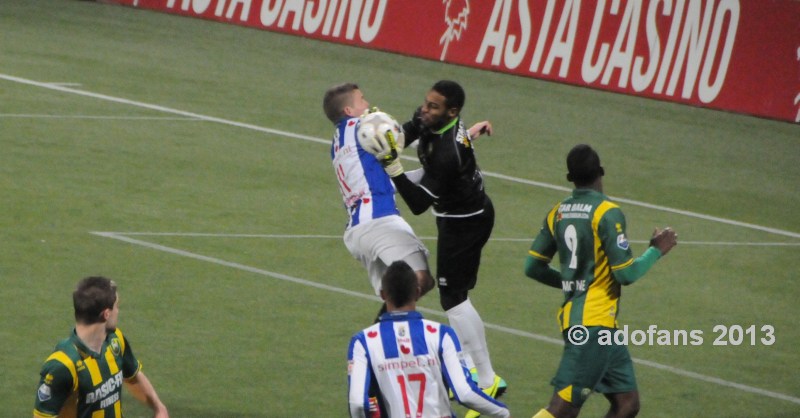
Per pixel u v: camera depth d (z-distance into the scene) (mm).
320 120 70188
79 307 20719
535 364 33969
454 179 29938
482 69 91750
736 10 82875
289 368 32344
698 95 83750
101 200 48469
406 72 88812
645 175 63594
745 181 64375
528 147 67625
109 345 21250
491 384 30594
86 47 89250
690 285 43531
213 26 104125
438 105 29406
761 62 82062
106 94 72438
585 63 87812
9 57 82062
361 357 21344
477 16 92750
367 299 38812
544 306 39500
